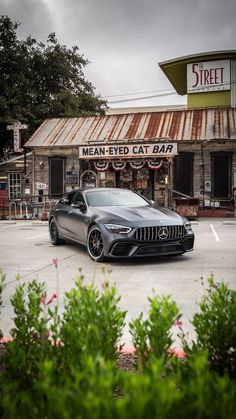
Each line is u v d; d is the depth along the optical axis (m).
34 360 1.98
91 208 7.93
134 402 1.05
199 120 20.31
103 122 21.92
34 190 21.19
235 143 18.75
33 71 28.72
